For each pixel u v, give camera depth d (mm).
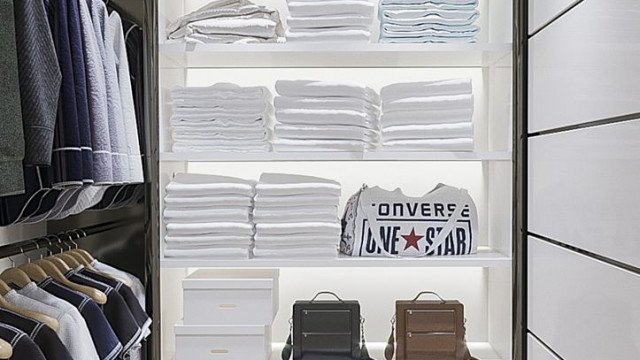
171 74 2697
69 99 1643
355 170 2971
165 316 2586
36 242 1924
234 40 2535
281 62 2738
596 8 1815
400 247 2559
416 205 2592
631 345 1604
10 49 1334
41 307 1735
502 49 2514
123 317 2008
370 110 2568
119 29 2174
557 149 2135
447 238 2578
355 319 2557
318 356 2551
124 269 2688
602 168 1771
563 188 2080
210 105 2523
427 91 2510
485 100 2885
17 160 1336
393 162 2973
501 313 2697
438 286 2979
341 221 2674
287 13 2967
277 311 2752
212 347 2504
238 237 2508
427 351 2562
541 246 2301
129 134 2121
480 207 2967
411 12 2518
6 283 1842
